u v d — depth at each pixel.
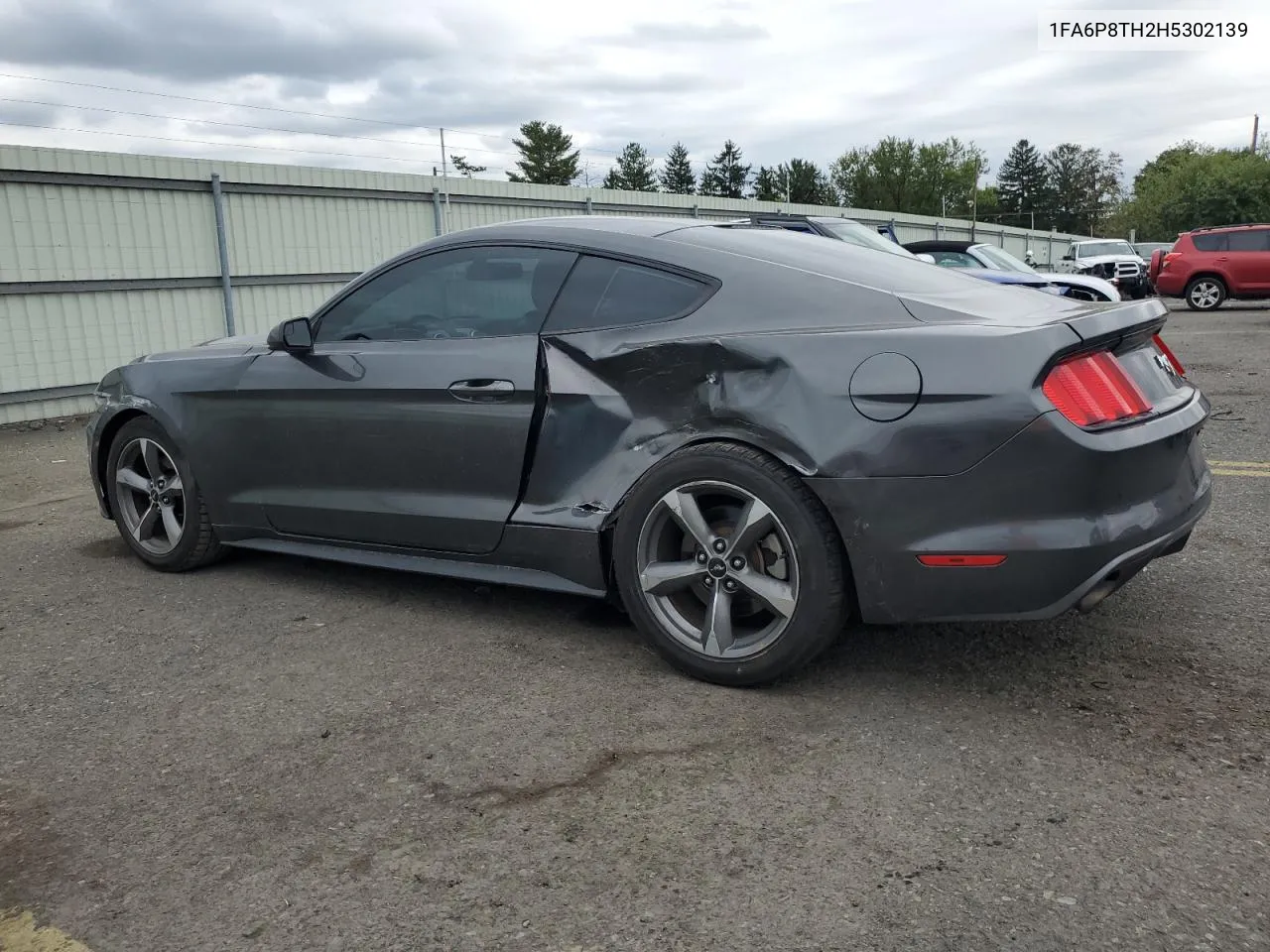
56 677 3.31
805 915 1.98
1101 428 2.67
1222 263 20.62
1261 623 3.45
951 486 2.68
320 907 2.06
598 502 3.24
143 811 2.45
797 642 2.90
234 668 3.34
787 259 3.22
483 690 3.10
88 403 11.21
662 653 3.16
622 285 3.30
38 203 10.58
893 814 2.33
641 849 2.23
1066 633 3.43
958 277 3.44
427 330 3.67
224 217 12.48
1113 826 2.25
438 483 3.56
